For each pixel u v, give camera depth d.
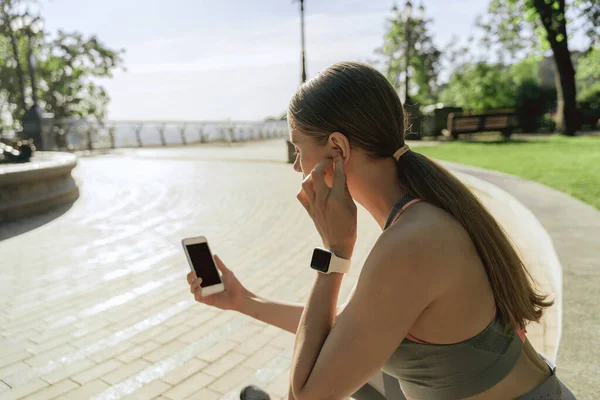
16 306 3.80
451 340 1.07
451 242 1.03
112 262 4.95
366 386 1.60
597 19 17.72
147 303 3.84
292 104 1.19
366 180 1.16
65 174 8.60
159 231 6.25
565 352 2.17
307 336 1.11
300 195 1.23
